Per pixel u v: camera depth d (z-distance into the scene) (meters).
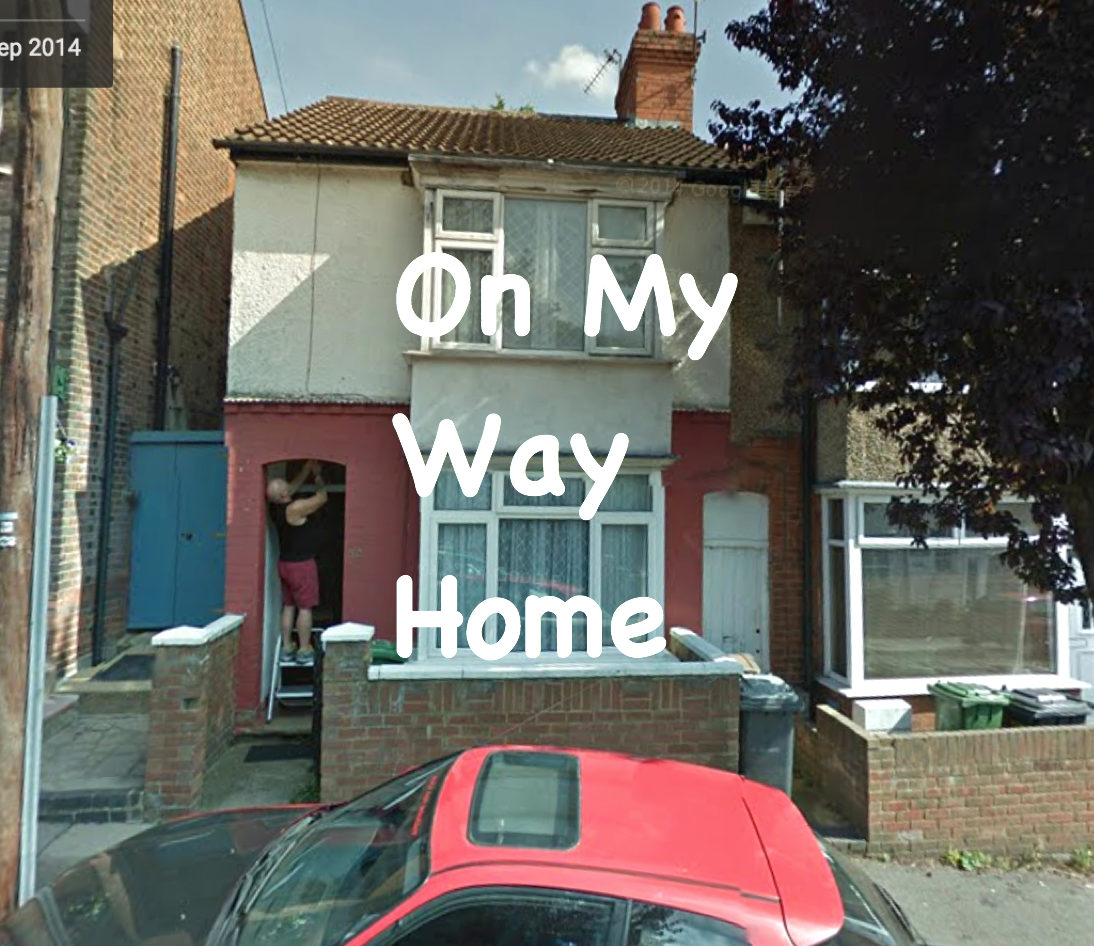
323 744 5.16
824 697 7.48
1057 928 4.19
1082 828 5.03
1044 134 3.66
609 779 2.76
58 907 2.78
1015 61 3.89
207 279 10.35
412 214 7.57
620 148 8.55
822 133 5.23
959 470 4.62
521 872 2.12
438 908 2.08
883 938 2.14
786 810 2.70
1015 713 6.45
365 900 2.26
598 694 5.30
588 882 2.09
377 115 9.41
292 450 7.34
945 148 4.27
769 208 6.39
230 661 6.57
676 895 2.07
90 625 7.27
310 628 7.65
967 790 5.01
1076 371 3.35
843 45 4.82
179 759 5.15
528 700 5.27
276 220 7.46
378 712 5.20
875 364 4.71
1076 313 3.35
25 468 3.64
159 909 2.69
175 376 9.21
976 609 7.37
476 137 8.43
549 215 7.26
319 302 7.46
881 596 7.28
